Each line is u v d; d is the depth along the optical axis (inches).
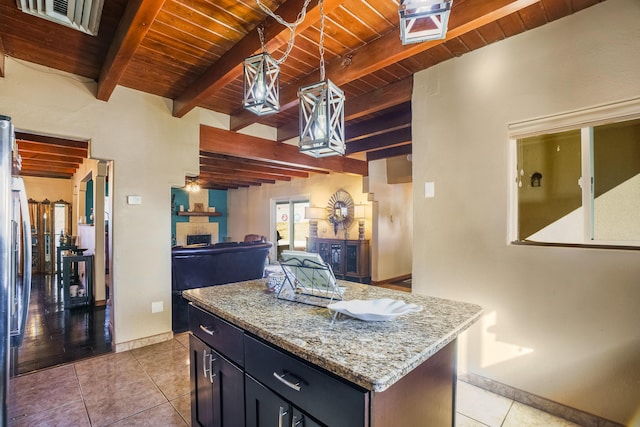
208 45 94.7
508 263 89.1
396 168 253.4
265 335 49.3
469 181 97.0
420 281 108.0
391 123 152.7
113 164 121.6
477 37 89.4
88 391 93.3
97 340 132.5
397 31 88.4
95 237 187.3
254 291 75.8
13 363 101.0
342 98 58.9
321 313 58.3
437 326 51.6
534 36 84.9
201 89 113.1
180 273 199.5
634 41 71.2
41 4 71.7
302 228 317.4
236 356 57.1
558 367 80.8
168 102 135.0
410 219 284.4
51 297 203.8
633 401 71.3
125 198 123.7
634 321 71.1
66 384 97.2
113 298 122.2
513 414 81.4
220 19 82.6
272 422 49.1
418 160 109.5
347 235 269.1
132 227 125.3
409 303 65.0
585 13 77.1
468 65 97.3
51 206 302.8
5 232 56.3
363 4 78.0
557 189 88.1
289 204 331.3
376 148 189.3
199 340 69.1
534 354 84.7
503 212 90.3
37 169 272.1
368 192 240.4
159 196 132.6
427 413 49.2
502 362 90.1
